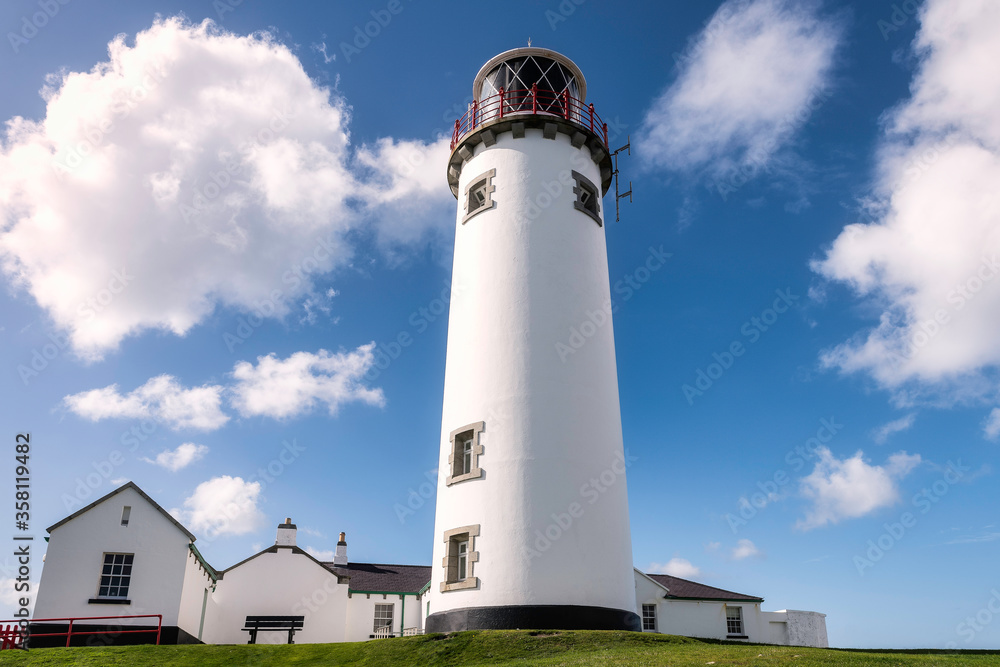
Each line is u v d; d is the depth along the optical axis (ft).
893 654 48.55
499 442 69.26
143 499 82.28
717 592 115.65
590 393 73.26
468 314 77.82
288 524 117.50
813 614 115.03
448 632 59.98
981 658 45.88
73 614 76.02
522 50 90.17
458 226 86.22
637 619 68.80
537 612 62.13
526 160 82.17
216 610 109.40
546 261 77.30
